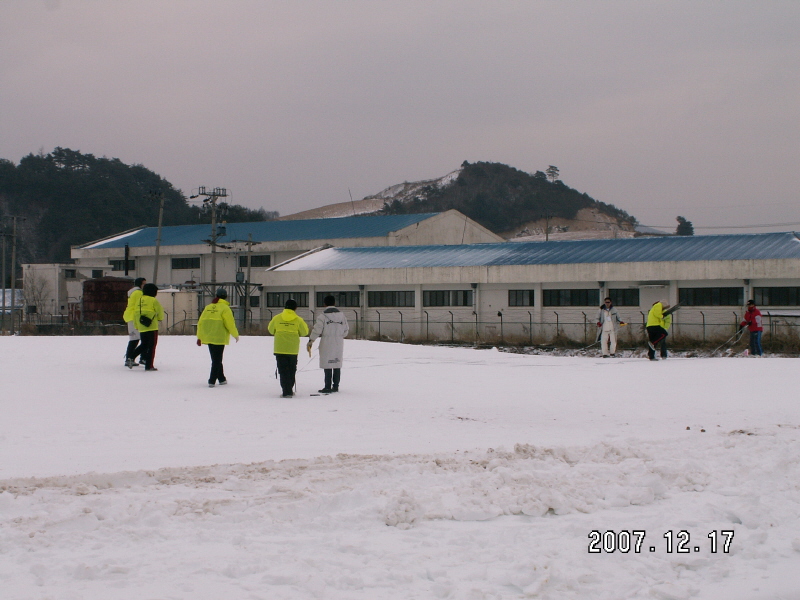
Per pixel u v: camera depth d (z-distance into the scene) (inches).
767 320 1654.8
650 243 2082.9
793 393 711.7
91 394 661.9
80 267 3289.9
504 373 879.1
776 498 355.9
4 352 976.9
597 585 254.4
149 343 815.1
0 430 501.0
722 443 464.8
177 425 534.6
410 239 2837.1
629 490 347.9
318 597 236.5
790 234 1998.0
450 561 269.4
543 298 2028.8
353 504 327.3
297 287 2346.2
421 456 424.2
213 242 2546.8
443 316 2142.0
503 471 368.5
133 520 297.3
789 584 261.7
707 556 283.1
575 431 535.5
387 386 757.3
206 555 265.6
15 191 6658.5
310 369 877.2
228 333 733.9
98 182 6766.7
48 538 276.8
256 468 385.7
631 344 1737.2
